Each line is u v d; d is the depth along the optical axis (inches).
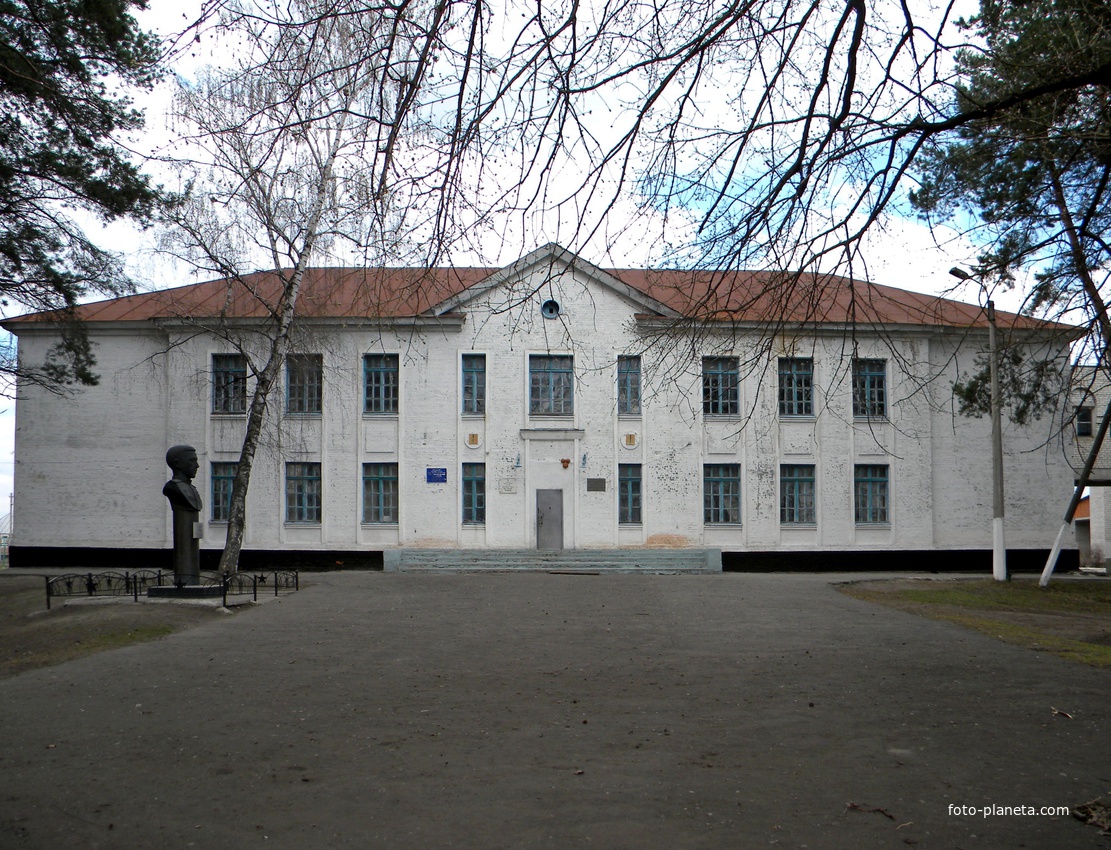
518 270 372.8
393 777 287.9
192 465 790.5
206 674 464.1
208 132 383.6
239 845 232.2
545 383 1220.5
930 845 230.1
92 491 1226.0
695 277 348.8
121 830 244.1
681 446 1216.2
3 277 793.6
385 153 277.7
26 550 1219.2
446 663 494.9
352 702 398.6
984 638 589.3
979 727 352.8
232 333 1057.5
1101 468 1275.8
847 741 331.6
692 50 285.9
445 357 1216.8
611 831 239.0
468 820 248.1
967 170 436.1
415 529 1202.0
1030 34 372.8
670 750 319.0
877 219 323.6
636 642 568.4
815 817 250.2
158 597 749.9
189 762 307.3
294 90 272.5
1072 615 767.7
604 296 1219.2
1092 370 506.3
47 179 745.6
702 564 1178.6
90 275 823.1
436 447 1210.0
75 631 621.0
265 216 827.4
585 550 1192.8
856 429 1229.1
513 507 1207.6
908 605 789.9
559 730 347.9
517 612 714.2
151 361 1216.8
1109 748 322.7
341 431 1211.9
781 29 291.7
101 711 384.8
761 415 1219.9
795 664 491.5
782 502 1221.7
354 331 1202.6
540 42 272.1
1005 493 1262.3
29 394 1232.2
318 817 252.1
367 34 266.8
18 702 404.5
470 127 277.3
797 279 335.6
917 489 1232.8
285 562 1198.3
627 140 296.2
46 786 282.7
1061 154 412.5
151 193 787.4
